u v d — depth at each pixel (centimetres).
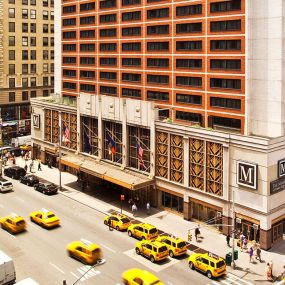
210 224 5353
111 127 6662
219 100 5947
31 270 4194
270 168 4659
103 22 7844
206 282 4025
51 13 11144
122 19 7406
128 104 6209
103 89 8038
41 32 10975
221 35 5772
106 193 6694
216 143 5103
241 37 5519
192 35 6188
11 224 5128
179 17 6347
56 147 7962
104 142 6831
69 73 8919
